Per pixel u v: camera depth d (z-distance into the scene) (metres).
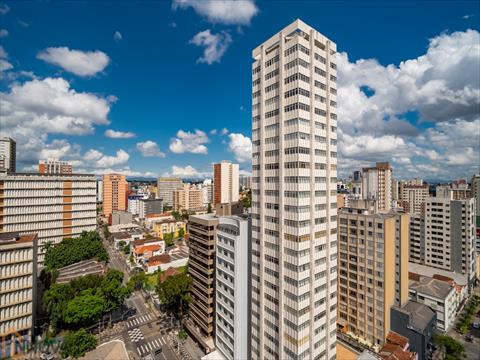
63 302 84.19
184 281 89.19
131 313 102.50
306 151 56.00
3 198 126.44
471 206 127.75
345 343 85.25
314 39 57.59
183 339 85.62
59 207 143.00
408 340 78.94
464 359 81.31
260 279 63.09
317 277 57.97
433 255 134.25
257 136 64.94
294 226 54.84
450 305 99.44
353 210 96.12
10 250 74.62
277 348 58.69
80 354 72.94
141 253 155.50
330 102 61.25
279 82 58.12
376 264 83.56
